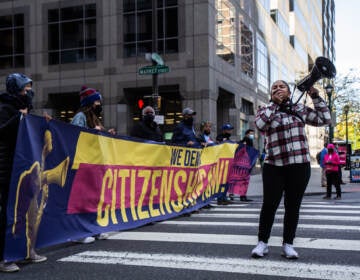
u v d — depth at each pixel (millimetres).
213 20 24375
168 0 24328
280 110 4566
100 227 5816
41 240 4699
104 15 25578
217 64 24906
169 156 7836
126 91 25328
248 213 8594
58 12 26609
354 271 4086
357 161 19203
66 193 5191
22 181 4320
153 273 4102
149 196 7223
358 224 6949
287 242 4633
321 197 12914
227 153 10445
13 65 27594
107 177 6090
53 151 4930
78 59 26156
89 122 5945
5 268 4152
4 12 27766
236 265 4340
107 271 4184
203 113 23469
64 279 3928
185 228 6695
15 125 4332
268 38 39500
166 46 24328
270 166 4605
